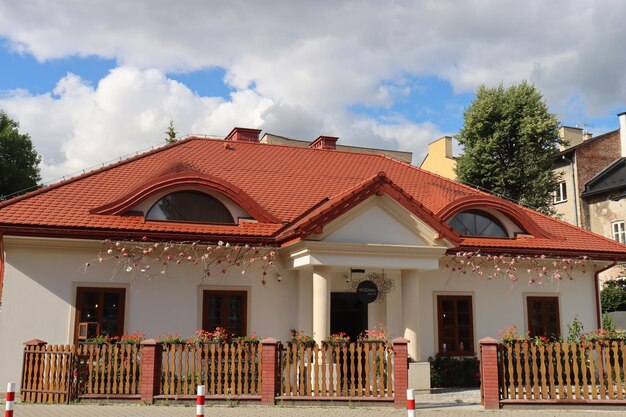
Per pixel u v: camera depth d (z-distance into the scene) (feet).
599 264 66.49
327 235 51.49
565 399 42.06
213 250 54.03
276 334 55.47
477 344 61.21
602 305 101.55
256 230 56.03
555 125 114.42
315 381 42.93
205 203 57.16
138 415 37.32
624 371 42.68
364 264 52.11
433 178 75.15
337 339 45.70
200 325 53.42
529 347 44.19
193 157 68.03
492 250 61.11
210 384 43.04
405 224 53.88
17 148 130.62
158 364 43.37
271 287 56.03
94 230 50.11
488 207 64.95
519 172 111.55
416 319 54.49
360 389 43.06
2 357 48.47
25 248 50.14
